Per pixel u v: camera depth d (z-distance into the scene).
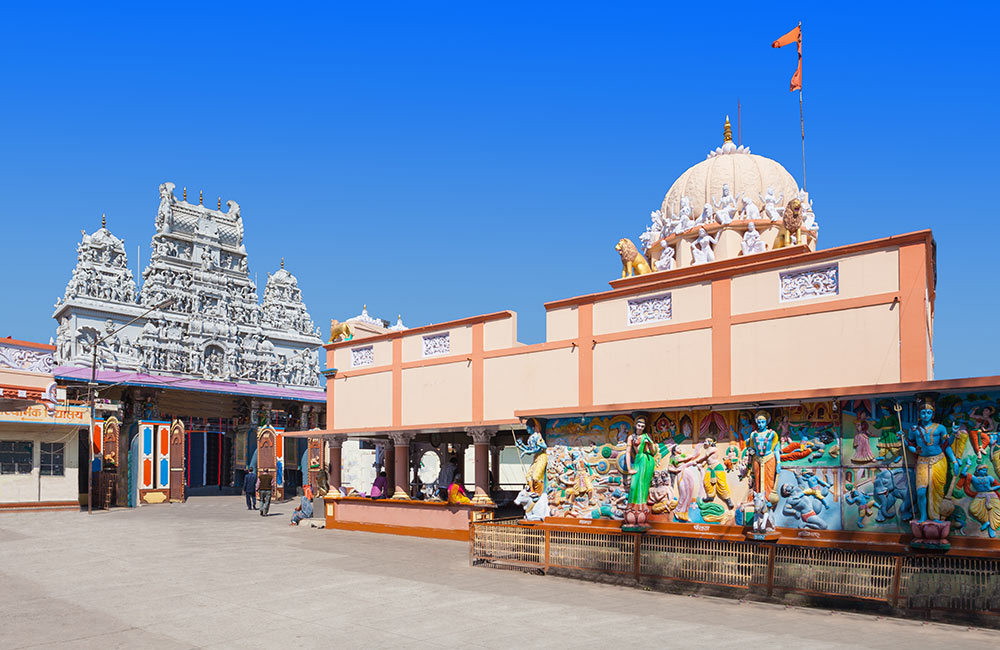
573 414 15.62
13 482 30.41
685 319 16.61
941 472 11.04
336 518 24.12
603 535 13.84
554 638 9.55
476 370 20.69
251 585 13.37
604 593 12.66
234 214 57.97
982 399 10.92
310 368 61.38
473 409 20.66
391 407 23.00
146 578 14.13
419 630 9.98
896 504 11.62
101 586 13.31
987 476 10.75
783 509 12.70
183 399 43.44
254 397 44.59
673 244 21.62
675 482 14.24
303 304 62.72
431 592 12.70
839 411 12.32
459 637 9.60
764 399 12.76
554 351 18.91
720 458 13.73
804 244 18.36
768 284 15.41
